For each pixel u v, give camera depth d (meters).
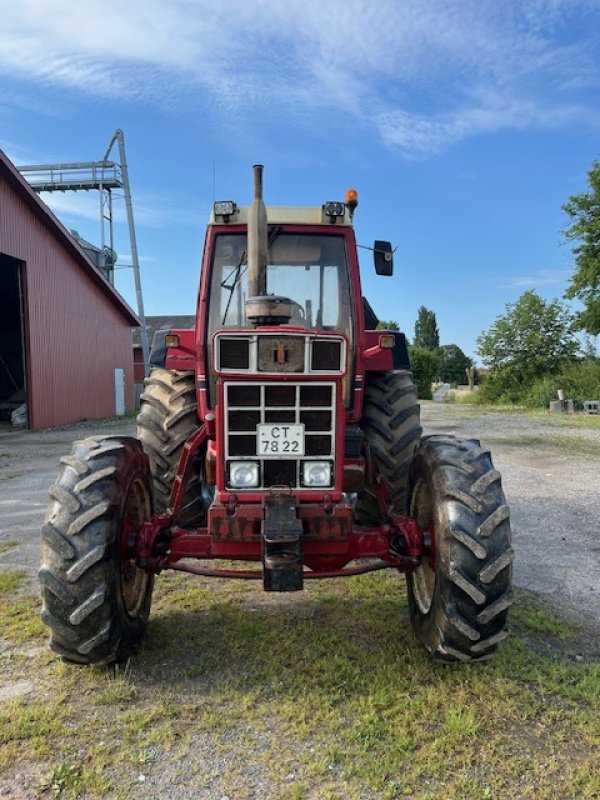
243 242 4.62
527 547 5.88
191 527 4.89
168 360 5.07
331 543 3.32
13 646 3.78
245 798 2.49
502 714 3.01
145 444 4.93
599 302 20.95
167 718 3.00
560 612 4.31
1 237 16.34
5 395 24.62
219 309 4.58
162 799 2.48
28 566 5.33
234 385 3.23
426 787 2.54
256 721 2.97
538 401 24.44
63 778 2.58
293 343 3.17
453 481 3.28
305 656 3.59
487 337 28.03
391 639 3.79
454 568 3.12
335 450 3.28
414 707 3.05
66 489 3.24
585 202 20.55
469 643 3.18
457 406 27.05
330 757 2.71
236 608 4.32
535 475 9.33
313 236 4.69
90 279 21.83
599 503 7.56
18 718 2.97
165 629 3.96
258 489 3.28
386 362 4.96
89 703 3.13
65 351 19.94
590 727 2.91
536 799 2.47
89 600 3.11
